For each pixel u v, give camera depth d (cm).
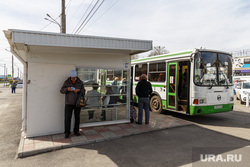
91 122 623
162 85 838
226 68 757
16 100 1461
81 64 576
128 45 522
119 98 671
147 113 664
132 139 521
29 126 511
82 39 457
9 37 412
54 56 534
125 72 675
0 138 529
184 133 579
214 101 705
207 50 709
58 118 546
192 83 674
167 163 377
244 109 1070
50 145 454
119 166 366
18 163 379
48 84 530
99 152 432
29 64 507
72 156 411
